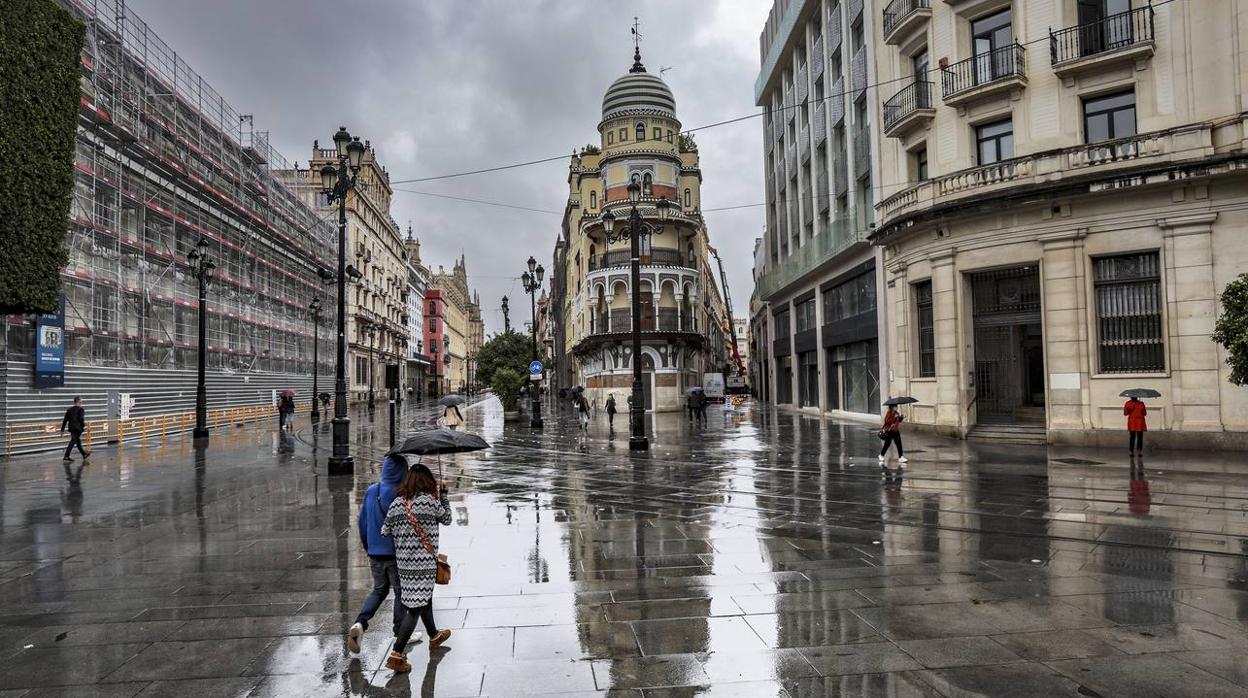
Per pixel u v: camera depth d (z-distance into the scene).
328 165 14.75
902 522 9.19
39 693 4.27
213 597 6.17
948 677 4.35
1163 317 17.38
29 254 14.47
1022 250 19.41
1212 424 16.67
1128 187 17.45
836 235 31.45
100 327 23.41
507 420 36.28
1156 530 8.42
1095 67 18.53
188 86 31.52
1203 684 4.20
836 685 4.27
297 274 48.22
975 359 21.03
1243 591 6.04
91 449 20.83
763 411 41.06
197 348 31.14
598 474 14.59
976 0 20.84
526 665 4.63
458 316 149.12
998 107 20.41
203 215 32.69
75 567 7.20
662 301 44.44
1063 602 5.77
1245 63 16.50
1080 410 18.36
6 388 18.86
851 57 29.84
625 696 4.16
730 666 4.57
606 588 6.32
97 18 23.56
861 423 28.27
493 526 9.09
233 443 23.19
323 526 9.20
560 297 89.50
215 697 4.21
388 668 4.60
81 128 22.34
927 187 21.62
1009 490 11.54
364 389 64.88
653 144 44.91
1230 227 16.61
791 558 7.35
